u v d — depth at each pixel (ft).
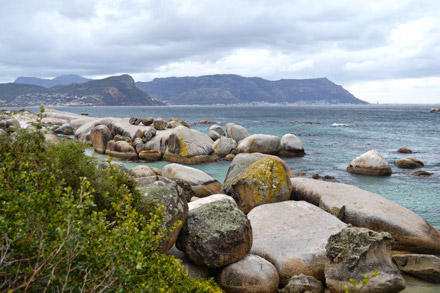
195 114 453.58
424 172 82.28
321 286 29.50
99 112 552.82
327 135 171.12
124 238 12.35
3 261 10.27
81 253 11.91
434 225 50.19
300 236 35.27
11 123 134.72
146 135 108.58
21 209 11.33
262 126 229.25
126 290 12.44
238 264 29.30
